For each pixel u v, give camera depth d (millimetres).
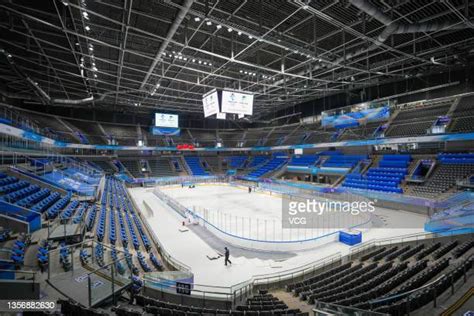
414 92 29953
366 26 16562
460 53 21562
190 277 9312
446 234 14414
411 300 6141
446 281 6953
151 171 46625
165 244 14906
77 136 37812
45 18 15398
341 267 11062
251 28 16719
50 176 20391
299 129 45062
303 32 17547
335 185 30578
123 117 48312
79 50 19656
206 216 21172
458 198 19234
